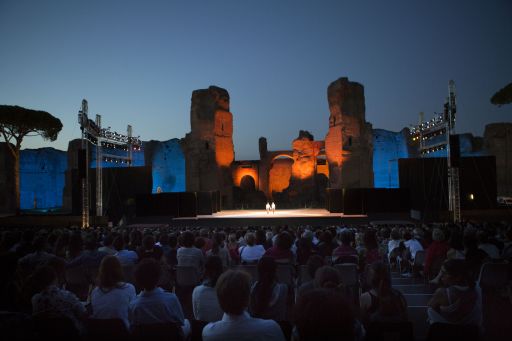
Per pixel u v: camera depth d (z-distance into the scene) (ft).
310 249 30.19
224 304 11.47
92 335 15.03
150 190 106.22
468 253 27.32
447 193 101.40
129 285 17.48
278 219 92.68
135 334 14.58
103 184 106.63
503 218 89.10
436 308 15.99
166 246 34.53
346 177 121.39
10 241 34.65
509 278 25.71
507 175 136.77
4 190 140.05
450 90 80.84
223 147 139.95
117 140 105.29
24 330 14.19
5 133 114.21
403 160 102.22
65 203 157.07
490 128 140.97
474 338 13.64
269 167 162.09
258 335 11.32
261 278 16.69
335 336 7.73
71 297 15.69
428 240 39.91
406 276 35.09
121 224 91.76
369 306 14.96
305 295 8.43
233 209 138.82
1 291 23.07
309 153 154.61
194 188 134.82
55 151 180.65
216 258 17.67
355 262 26.13
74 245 27.86
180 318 15.80
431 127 94.27
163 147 168.45
